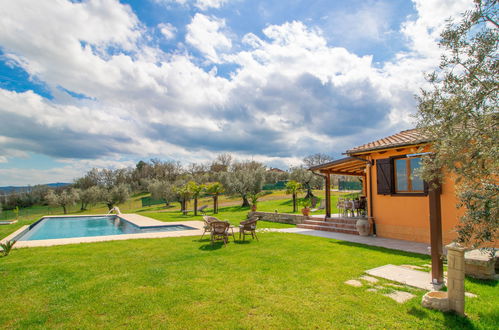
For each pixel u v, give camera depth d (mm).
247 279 5348
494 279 5316
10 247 7582
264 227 13805
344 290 4742
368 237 10375
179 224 16094
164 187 43469
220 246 8602
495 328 3398
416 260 6797
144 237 10453
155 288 4867
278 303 4207
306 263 6523
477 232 3131
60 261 6754
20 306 4148
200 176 62344
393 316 3773
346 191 36844
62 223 21109
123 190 46656
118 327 3521
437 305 3918
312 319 3701
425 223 9203
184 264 6461
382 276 5516
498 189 2961
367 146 10789
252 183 29875
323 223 12977
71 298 4434
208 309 4012
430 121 3535
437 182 4133
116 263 6547
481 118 2986
